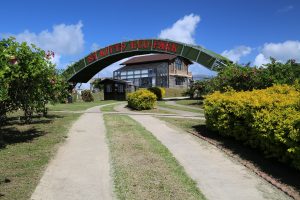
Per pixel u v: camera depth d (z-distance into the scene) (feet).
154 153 33.01
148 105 91.45
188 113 81.82
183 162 30.12
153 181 24.45
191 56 126.21
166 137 42.68
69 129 48.39
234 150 34.50
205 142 39.37
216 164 29.43
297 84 44.06
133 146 36.17
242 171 27.25
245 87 80.74
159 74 246.27
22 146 36.01
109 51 146.92
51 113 76.33
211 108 43.09
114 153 32.94
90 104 122.52
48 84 49.44
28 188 22.99
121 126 51.78
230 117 38.24
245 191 22.74
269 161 29.73
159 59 247.29
